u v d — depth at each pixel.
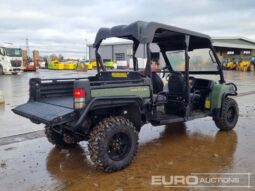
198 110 5.79
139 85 4.36
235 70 37.06
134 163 4.25
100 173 3.93
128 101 4.11
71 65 38.91
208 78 6.17
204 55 5.99
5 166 4.21
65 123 3.87
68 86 5.05
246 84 17.28
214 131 6.01
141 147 5.01
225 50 44.84
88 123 4.05
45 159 4.48
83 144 5.18
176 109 5.25
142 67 4.88
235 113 6.04
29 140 5.47
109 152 3.95
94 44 5.16
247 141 5.28
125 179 3.72
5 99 10.83
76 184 3.61
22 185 3.61
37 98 4.71
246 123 6.69
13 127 6.46
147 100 4.50
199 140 5.39
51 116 3.74
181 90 5.16
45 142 5.34
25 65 33.41
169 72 5.75
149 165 4.17
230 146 5.00
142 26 4.36
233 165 4.12
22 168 4.13
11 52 26.92
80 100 3.70
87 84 3.74
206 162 4.26
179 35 5.17
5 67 26.72
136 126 4.48
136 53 5.09
